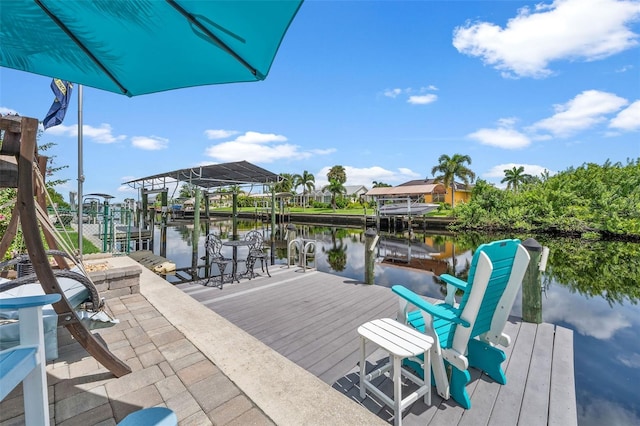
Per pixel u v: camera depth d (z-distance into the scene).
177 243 14.05
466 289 1.85
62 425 1.32
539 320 3.17
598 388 2.73
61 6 1.19
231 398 1.52
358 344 2.90
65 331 2.32
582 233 14.98
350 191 45.75
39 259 1.46
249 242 6.27
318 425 1.33
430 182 34.09
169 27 1.23
